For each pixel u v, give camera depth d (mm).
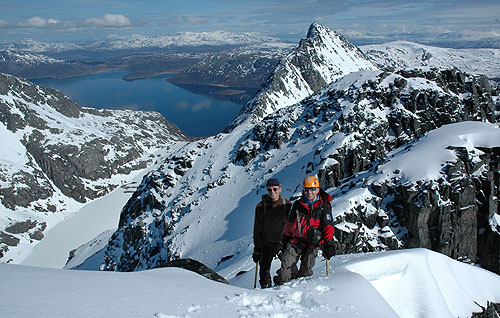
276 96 183625
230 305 5008
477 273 12539
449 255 38031
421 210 37469
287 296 5895
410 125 64688
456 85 69562
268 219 8758
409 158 42188
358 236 37656
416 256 9773
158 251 84750
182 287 5703
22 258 169000
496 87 77688
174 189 97812
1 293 3814
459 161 38875
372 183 41656
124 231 100062
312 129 78875
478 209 38156
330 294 6266
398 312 8070
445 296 10195
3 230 178500
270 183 8648
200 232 73750
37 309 3557
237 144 98125
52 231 195250
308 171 63938
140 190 108625
